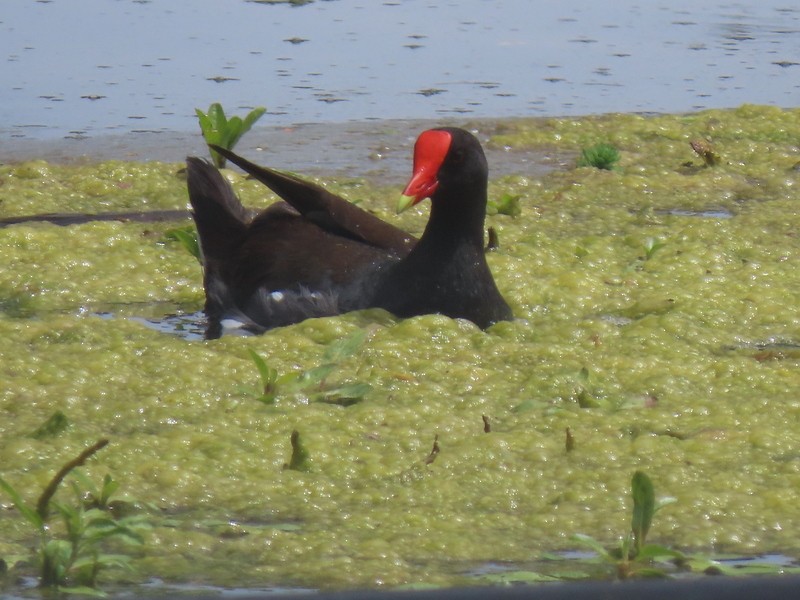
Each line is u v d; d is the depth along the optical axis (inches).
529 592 152.9
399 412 354.0
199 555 273.7
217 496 306.3
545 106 762.8
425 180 415.2
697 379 390.0
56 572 255.1
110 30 896.9
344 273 444.1
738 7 1024.2
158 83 773.9
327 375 379.6
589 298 474.0
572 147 703.7
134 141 673.0
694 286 485.1
